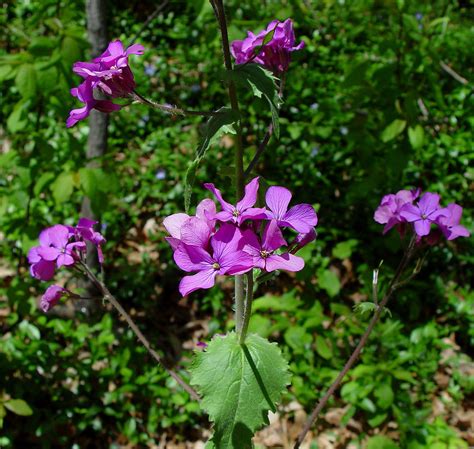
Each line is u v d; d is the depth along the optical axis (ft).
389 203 1.07
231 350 0.94
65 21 1.88
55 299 1.05
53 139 2.87
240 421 0.91
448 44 3.28
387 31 3.08
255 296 2.31
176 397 1.90
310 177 2.71
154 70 3.40
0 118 2.98
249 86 0.89
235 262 0.76
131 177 2.77
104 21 1.90
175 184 2.76
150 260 2.46
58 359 1.95
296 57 1.59
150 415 1.88
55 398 1.86
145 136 3.12
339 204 2.59
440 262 2.42
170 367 2.09
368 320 2.14
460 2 4.72
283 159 2.83
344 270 2.42
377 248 2.44
